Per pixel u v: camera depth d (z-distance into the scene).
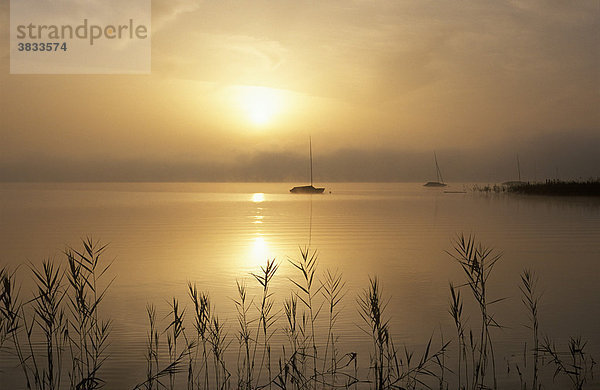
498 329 10.30
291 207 54.53
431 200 68.81
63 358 8.86
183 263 18.17
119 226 32.22
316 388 7.70
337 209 50.50
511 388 7.62
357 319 11.06
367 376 8.13
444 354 9.03
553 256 19.23
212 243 23.89
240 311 11.78
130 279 15.35
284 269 16.98
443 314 11.41
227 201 68.69
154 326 10.60
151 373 8.21
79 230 29.56
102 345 9.47
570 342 9.49
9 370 8.34
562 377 7.99
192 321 10.98
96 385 7.51
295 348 9.28
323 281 15.06
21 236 26.48
